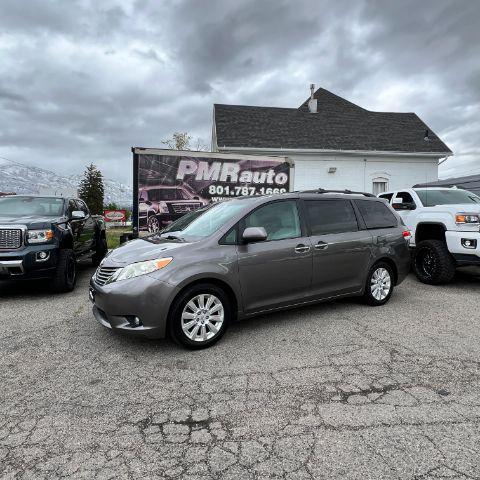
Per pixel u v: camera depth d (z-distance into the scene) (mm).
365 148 16953
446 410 2771
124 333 3768
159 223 9289
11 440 2477
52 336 4395
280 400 2941
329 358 3707
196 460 2268
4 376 3402
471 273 8359
